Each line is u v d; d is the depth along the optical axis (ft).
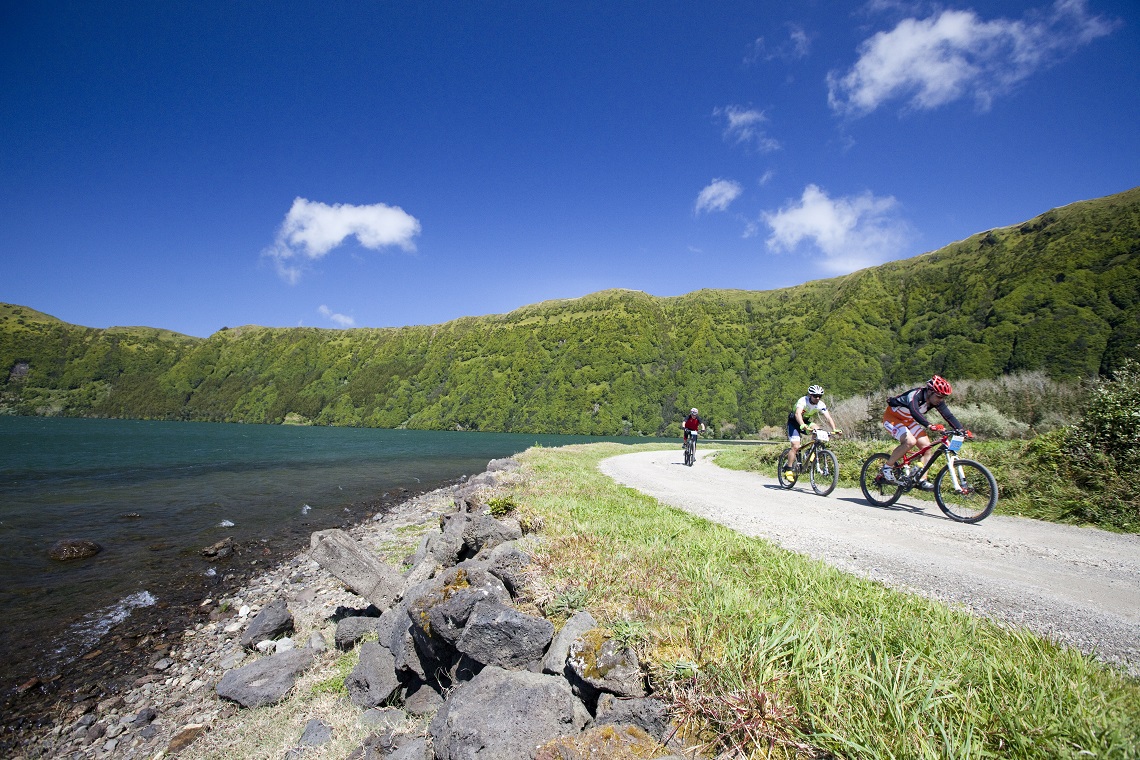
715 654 9.68
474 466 119.85
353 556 21.45
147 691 21.44
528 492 32.30
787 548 20.21
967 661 9.42
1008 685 8.68
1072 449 29.78
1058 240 351.46
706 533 20.80
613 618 11.69
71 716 19.89
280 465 117.50
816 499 33.96
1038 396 64.23
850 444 51.06
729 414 467.52
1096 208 355.36
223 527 52.31
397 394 601.21
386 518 54.39
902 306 476.95
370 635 20.47
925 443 28.45
